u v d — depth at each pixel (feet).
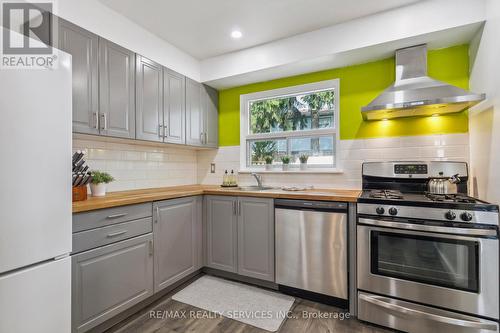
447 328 5.07
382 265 5.73
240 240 7.77
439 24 6.08
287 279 7.00
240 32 7.77
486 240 4.78
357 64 8.18
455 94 5.81
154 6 6.49
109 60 6.37
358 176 8.14
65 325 4.02
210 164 11.05
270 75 9.12
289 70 8.66
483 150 5.83
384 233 5.67
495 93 5.19
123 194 7.02
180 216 7.47
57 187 3.93
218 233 8.18
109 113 6.34
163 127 7.99
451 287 5.06
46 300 3.77
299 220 6.82
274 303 6.67
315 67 8.42
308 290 6.73
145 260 6.30
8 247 3.33
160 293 6.97
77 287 4.81
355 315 6.09
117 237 5.62
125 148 8.21
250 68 8.75
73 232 4.76
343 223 6.23
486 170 5.66
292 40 7.98
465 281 4.95
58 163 3.95
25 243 3.51
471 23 5.79
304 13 6.79
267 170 9.75
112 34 6.60
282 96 9.68
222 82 9.86
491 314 4.75
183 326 5.69
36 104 3.66
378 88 7.86
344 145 8.38
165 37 8.06
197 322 5.84
